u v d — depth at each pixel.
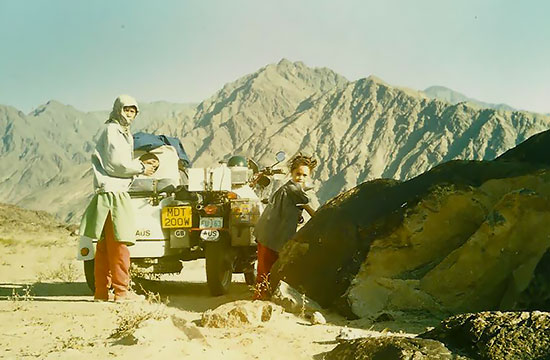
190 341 4.53
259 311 5.52
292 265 6.89
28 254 18.11
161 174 9.73
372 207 6.89
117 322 5.96
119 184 7.38
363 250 6.59
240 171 9.80
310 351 4.52
